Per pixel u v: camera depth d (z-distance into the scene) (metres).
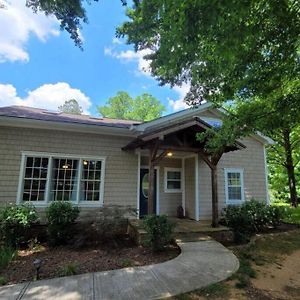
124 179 9.73
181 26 3.83
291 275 5.40
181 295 3.92
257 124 5.61
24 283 4.36
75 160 9.30
